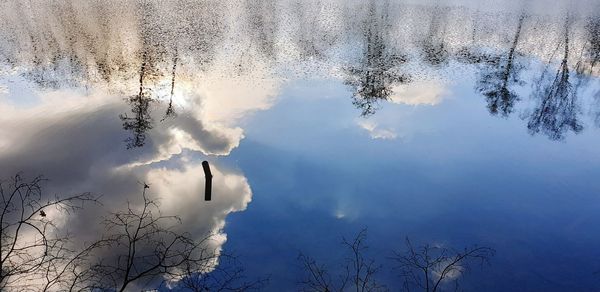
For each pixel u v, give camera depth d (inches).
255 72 898.7
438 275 374.3
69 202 440.1
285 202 475.8
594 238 427.8
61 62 874.8
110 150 573.3
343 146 603.8
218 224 433.1
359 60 1003.9
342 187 506.6
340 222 443.8
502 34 1309.1
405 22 1414.9
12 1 1369.3
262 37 1147.9
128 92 764.6
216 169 540.1
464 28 1364.4
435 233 433.1
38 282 313.0
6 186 465.4
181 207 454.0
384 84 860.6
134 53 960.3
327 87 831.1
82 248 369.4
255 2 1637.6
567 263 396.8
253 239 414.9
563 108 799.7
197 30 1171.3
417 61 1023.0
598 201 488.1
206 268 356.5
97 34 1070.4
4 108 667.4
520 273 384.2
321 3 1702.8
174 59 947.3
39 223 402.0
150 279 322.3
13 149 550.0
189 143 614.5
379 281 370.0
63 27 1112.2
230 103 751.1
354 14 1518.2
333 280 369.4
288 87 826.8
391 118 702.5
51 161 528.4
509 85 903.1
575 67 1056.8
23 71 818.2
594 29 1405.0
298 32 1221.1
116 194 473.7
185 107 727.1
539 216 461.1
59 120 639.8
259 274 373.7
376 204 477.1
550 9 1734.7
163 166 543.8
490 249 388.8
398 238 423.8
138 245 382.0
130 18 1246.9
